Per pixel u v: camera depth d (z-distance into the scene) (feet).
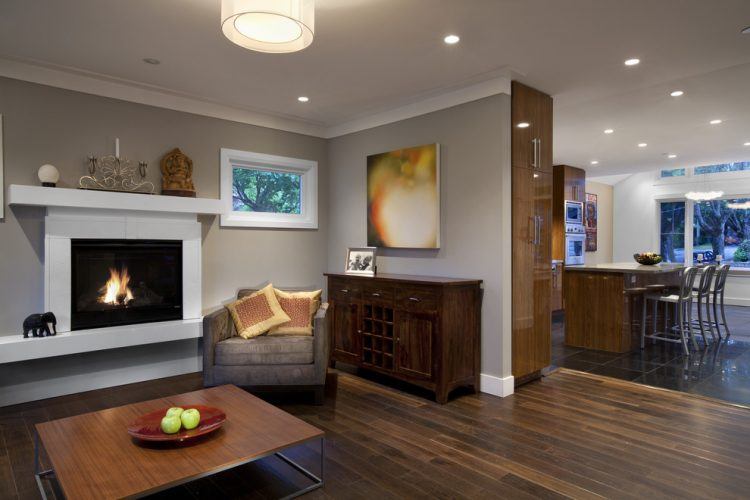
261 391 11.12
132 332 11.86
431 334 11.35
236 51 10.23
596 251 32.50
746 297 28.94
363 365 13.34
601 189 33.24
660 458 8.34
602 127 17.43
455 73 11.50
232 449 6.32
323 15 8.52
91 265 12.02
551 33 9.29
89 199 11.39
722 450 8.67
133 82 12.25
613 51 10.21
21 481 7.54
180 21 8.84
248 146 14.93
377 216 14.76
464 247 12.51
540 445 8.88
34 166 11.25
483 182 12.01
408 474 7.78
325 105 14.24
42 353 10.60
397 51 10.18
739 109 15.01
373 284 12.98
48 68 11.30
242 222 14.79
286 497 7.05
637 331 17.76
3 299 10.94
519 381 12.64
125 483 5.43
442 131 13.07
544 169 13.03
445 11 8.39
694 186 30.55
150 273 12.96
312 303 12.74
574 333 17.69
